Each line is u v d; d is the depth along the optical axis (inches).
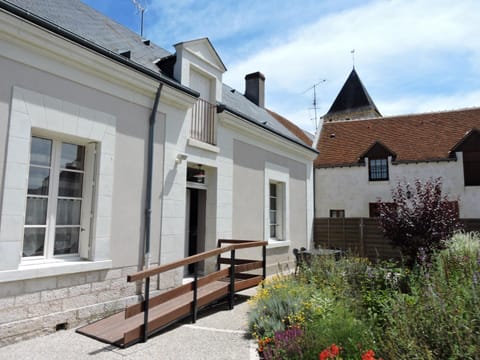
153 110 237.1
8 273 154.9
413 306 133.7
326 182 666.8
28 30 164.6
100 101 204.7
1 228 154.7
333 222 533.0
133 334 159.2
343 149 690.8
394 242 368.5
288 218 435.8
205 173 313.0
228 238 318.0
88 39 204.5
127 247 215.2
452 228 346.3
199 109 297.0
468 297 127.7
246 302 245.1
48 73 178.4
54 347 152.9
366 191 634.8
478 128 621.0
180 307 189.6
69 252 195.8
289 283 214.8
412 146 639.8
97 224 197.6
